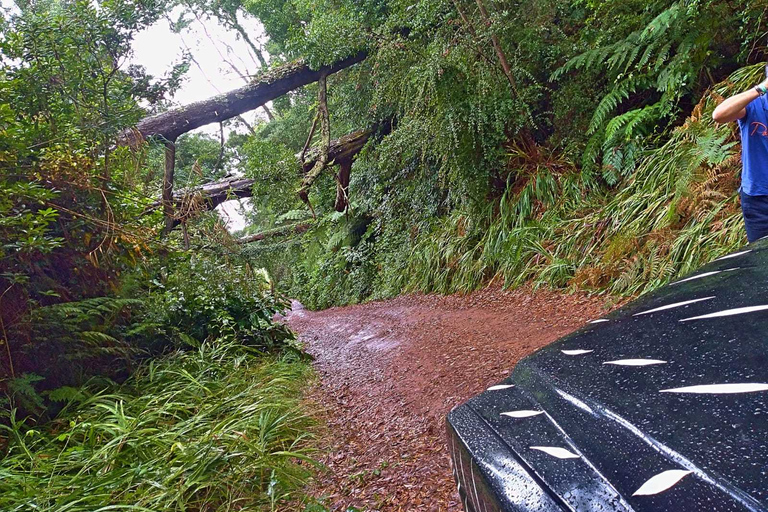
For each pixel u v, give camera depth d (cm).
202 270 569
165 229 585
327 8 1060
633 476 54
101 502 222
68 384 362
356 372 489
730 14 505
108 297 400
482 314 597
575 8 752
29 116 386
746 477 44
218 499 249
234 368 459
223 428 305
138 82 485
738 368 61
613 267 520
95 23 407
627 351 83
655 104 583
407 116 848
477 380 347
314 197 1454
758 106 270
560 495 58
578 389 79
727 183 457
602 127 653
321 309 1444
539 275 629
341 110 1126
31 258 343
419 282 938
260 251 860
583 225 620
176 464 264
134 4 428
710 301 86
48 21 386
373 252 1248
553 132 784
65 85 398
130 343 443
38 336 339
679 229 482
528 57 738
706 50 529
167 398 364
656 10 606
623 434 62
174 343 486
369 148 1074
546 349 109
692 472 49
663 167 542
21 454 277
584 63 672
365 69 966
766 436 48
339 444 313
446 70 723
